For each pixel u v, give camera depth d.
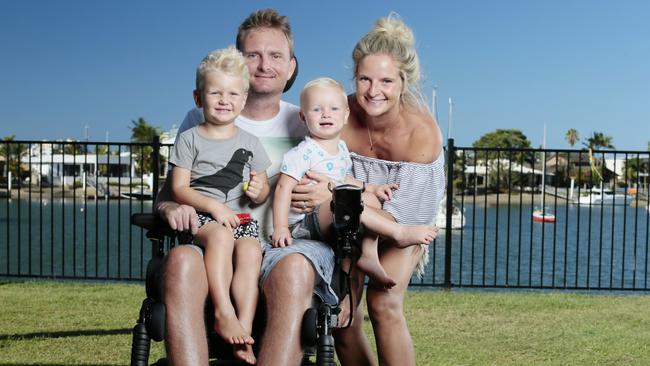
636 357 5.05
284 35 3.29
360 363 3.57
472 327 5.99
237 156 2.97
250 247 2.64
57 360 4.77
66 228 29.59
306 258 2.52
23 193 53.84
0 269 14.43
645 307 7.03
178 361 2.42
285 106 3.39
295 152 2.99
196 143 2.95
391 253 3.33
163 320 2.42
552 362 4.88
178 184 2.90
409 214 3.33
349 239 2.64
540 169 60.72
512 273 16.23
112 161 53.06
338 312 2.54
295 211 2.97
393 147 3.30
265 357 2.43
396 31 3.14
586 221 38.81
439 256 20.03
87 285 7.93
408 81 3.21
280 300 2.47
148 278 2.63
